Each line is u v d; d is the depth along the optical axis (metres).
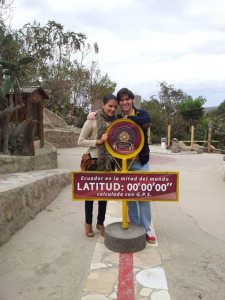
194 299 2.39
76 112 19.91
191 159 11.50
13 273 2.71
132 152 3.12
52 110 16.73
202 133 19.03
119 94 3.16
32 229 3.71
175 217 4.38
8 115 5.88
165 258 3.04
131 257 2.98
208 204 5.09
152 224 3.96
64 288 2.50
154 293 2.39
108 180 3.08
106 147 3.11
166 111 24.17
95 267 2.78
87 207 3.42
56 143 13.36
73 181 3.09
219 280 2.68
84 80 17.98
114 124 3.09
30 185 4.04
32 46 11.62
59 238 3.46
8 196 3.38
